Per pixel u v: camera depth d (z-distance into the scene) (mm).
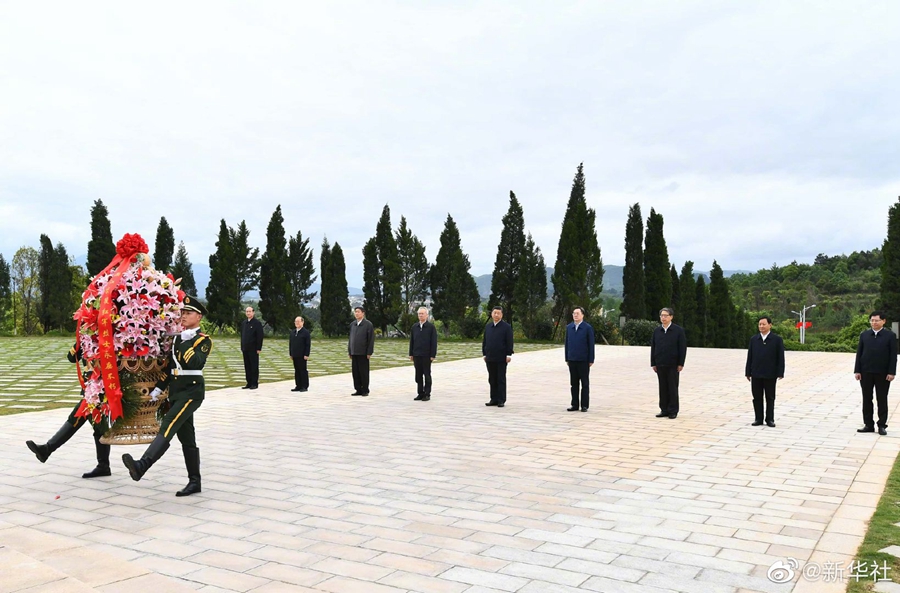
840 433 9477
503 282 38594
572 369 11828
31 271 47031
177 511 5641
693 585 4043
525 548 4699
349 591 3939
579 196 39125
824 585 4031
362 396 14148
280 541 4855
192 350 6098
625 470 7152
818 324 80000
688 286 45906
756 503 5855
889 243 36156
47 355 25219
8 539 4766
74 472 7121
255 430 9805
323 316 41656
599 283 36125
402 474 6977
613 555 4562
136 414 6301
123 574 4137
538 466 7352
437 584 4051
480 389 15531
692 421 10625
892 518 5324
